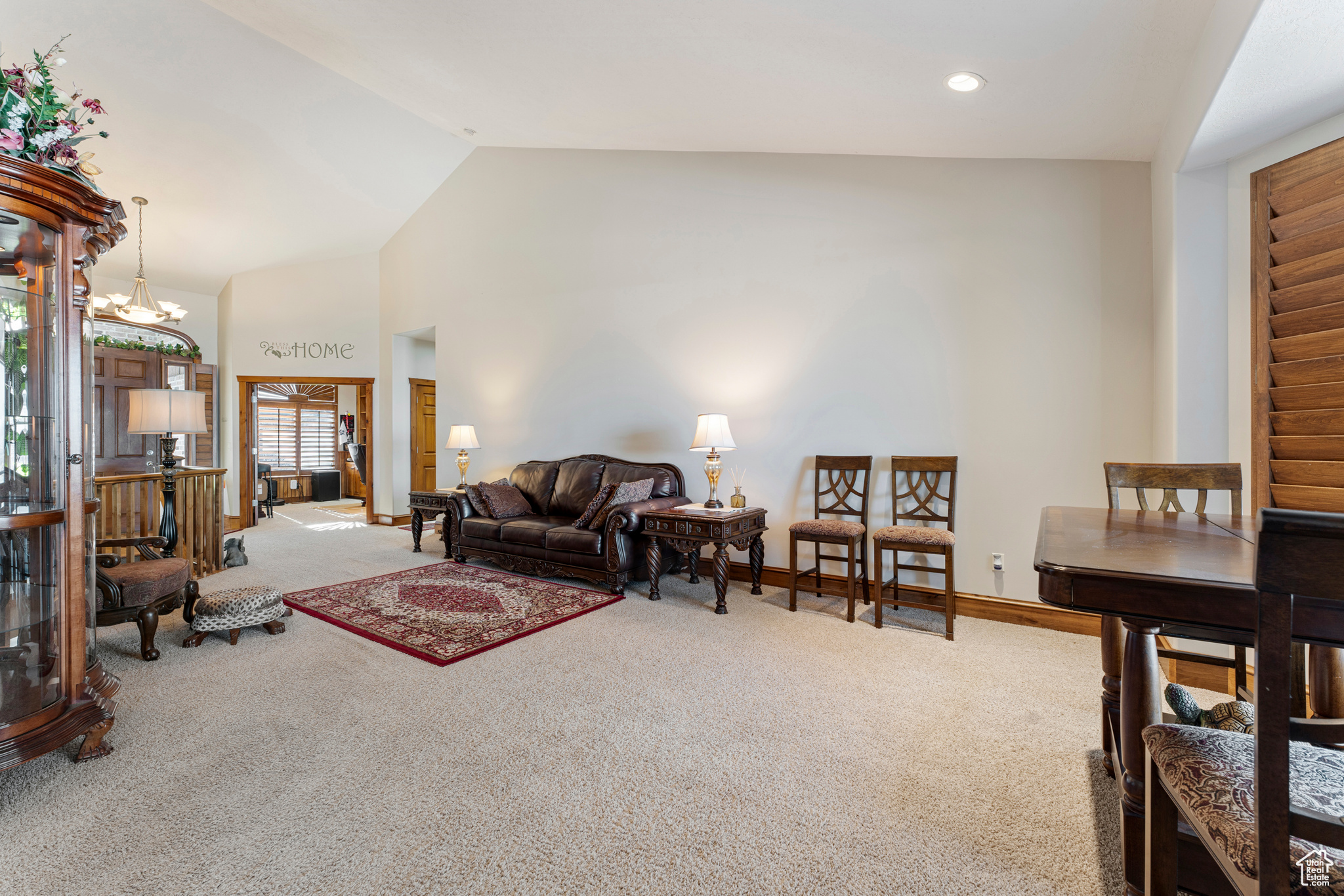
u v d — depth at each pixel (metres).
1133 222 3.14
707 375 4.49
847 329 3.92
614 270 5.00
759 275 4.26
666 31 2.77
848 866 1.44
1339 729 0.95
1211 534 1.62
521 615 3.47
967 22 2.24
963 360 3.55
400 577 4.47
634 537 4.07
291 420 10.73
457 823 1.60
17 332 1.87
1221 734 1.11
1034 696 2.41
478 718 2.21
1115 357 3.17
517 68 3.61
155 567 3.01
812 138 3.71
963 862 1.46
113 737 2.07
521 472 5.37
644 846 1.51
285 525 7.54
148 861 1.45
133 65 3.99
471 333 6.20
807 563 4.09
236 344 7.42
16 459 1.87
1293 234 2.30
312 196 6.16
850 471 3.89
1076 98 2.65
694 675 2.62
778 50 2.72
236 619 3.03
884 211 3.80
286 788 1.76
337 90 4.89
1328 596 0.67
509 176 5.82
